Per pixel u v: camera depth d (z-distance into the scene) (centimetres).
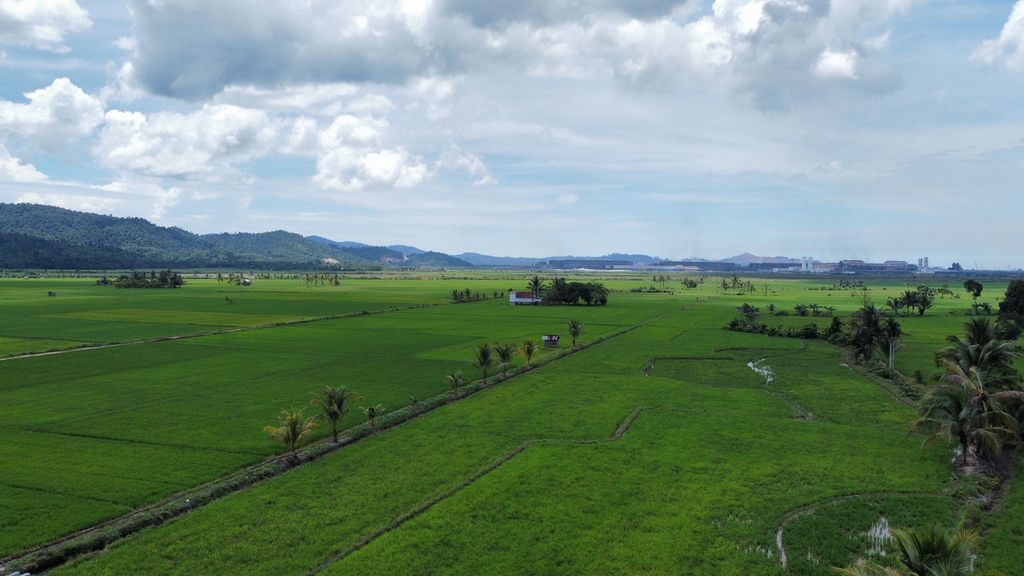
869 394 7394
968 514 3962
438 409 6431
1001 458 4906
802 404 6931
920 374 8200
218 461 4706
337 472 4562
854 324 9525
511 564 3291
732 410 6512
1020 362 8969
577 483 4391
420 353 10006
